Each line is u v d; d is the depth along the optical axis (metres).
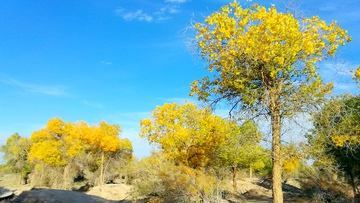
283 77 10.74
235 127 12.18
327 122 10.82
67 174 49.69
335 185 21.84
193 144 24.48
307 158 11.06
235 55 10.53
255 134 11.31
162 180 18.25
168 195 17.59
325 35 10.60
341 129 11.87
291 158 11.27
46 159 46.62
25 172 58.62
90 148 51.56
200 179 17.50
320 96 10.51
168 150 24.83
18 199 20.03
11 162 58.44
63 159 48.84
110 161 55.47
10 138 59.94
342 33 10.57
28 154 57.00
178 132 24.25
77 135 47.78
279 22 10.00
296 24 10.35
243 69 10.82
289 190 31.27
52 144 48.06
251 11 10.69
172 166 18.58
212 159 23.78
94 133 48.06
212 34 10.84
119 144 51.56
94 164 56.59
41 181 51.22
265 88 10.70
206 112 12.30
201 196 17.36
